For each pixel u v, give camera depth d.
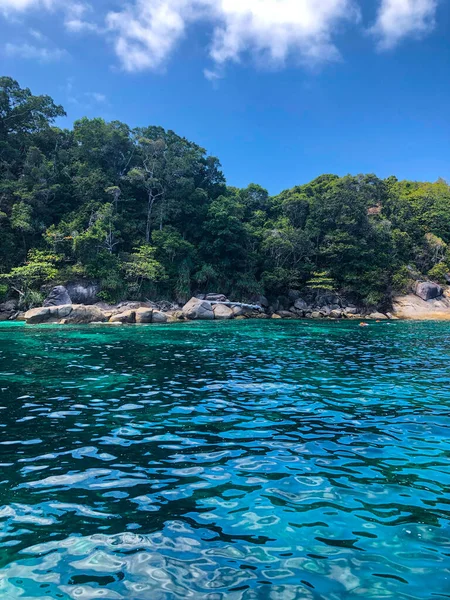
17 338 20.08
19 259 36.16
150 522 4.02
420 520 4.12
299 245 47.28
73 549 3.59
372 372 12.16
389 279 50.25
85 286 34.59
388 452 5.92
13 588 3.08
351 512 4.26
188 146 53.84
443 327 30.94
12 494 4.56
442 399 8.99
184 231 46.44
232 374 11.66
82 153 45.06
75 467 5.31
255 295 45.16
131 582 3.17
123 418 7.43
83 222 39.16
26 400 8.64
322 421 7.35
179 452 5.85
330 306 46.84
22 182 38.59
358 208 49.97
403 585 3.18
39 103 45.22
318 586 3.16
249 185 58.78
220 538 3.78
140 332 23.88
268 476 5.09
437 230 60.59
